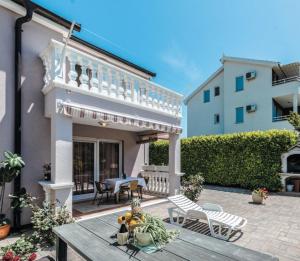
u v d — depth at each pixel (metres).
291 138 13.27
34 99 8.01
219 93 28.69
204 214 6.61
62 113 6.96
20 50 7.64
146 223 3.88
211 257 3.24
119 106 8.97
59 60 7.29
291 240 6.25
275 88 23.16
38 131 8.02
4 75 7.34
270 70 23.70
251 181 14.62
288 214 8.85
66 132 7.05
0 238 6.33
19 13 7.83
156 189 12.93
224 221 6.30
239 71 26.05
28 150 7.72
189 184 11.48
